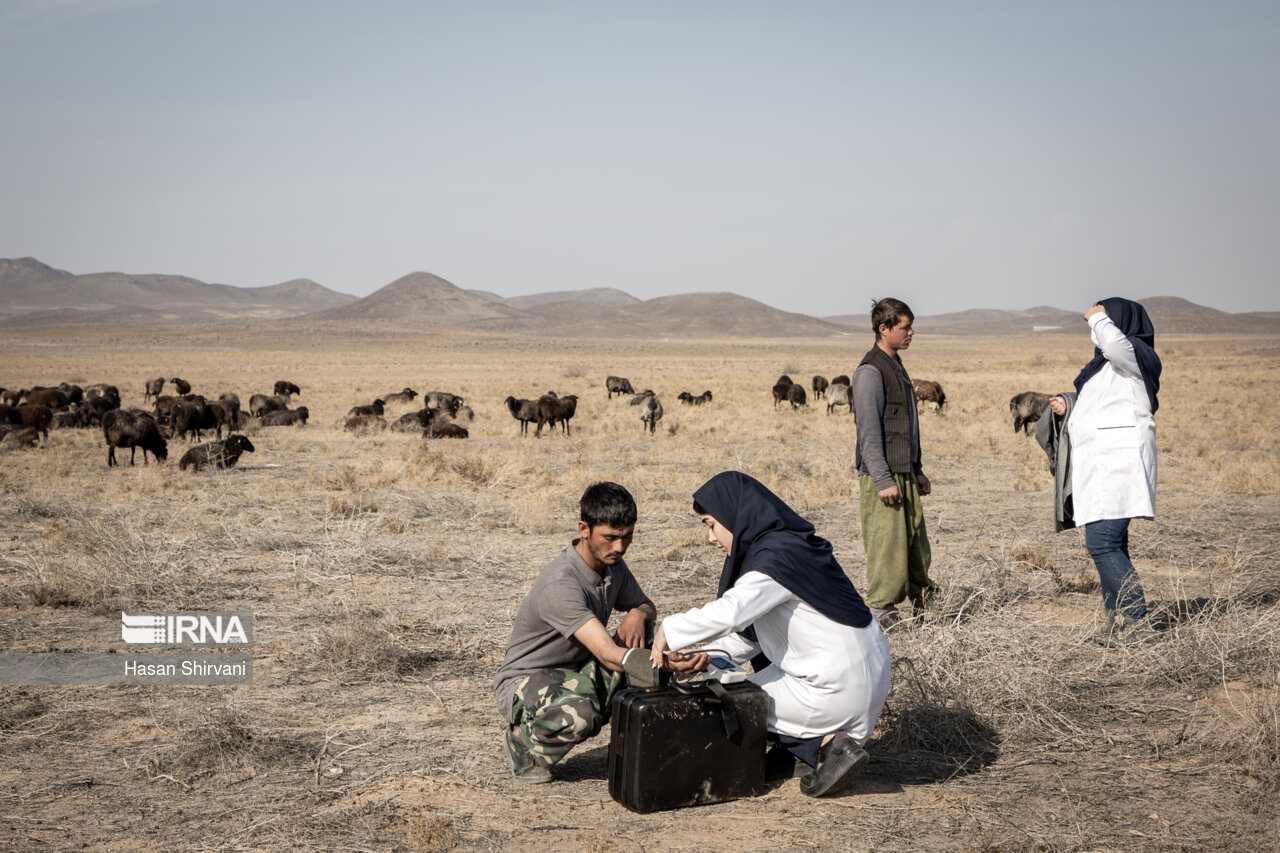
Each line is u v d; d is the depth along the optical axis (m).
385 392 50.84
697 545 10.28
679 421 28.97
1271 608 6.79
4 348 136.00
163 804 4.20
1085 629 6.76
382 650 6.40
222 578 8.79
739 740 4.20
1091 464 6.57
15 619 7.44
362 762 4.70
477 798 4.28
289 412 29.12
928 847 3.81
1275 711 4.80
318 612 7.66
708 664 4.39
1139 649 6.10
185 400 23.84
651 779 4.09
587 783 4.48
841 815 4.11
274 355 117.12
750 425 27.03
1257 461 17.09
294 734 5.09
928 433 23.67
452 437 25.17
